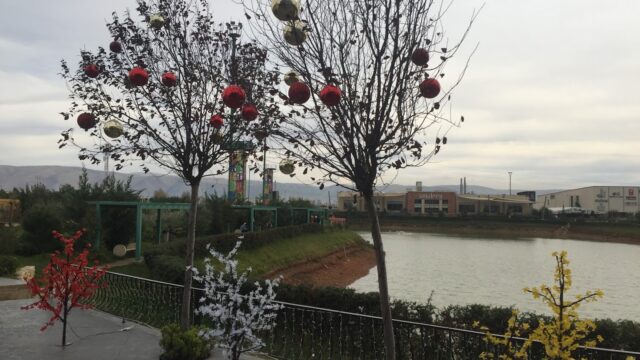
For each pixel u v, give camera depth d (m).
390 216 101.81
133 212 19.31
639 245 67.56
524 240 71.31
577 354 5.41
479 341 6.48
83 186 19.11
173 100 7.09
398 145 4.72
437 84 4.53
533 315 8.47
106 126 6.67
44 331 7.78
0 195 27.86
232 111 7.00
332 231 43.56
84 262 7.39
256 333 7.82
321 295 9.84
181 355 6.53
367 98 4.59
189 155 7.19
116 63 7.01
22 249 16.62
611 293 25.00
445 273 31.59
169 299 8.50
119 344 7.19
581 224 91.44
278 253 26.89
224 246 22.02
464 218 98.62
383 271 4.65
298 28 4.67
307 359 7.38
